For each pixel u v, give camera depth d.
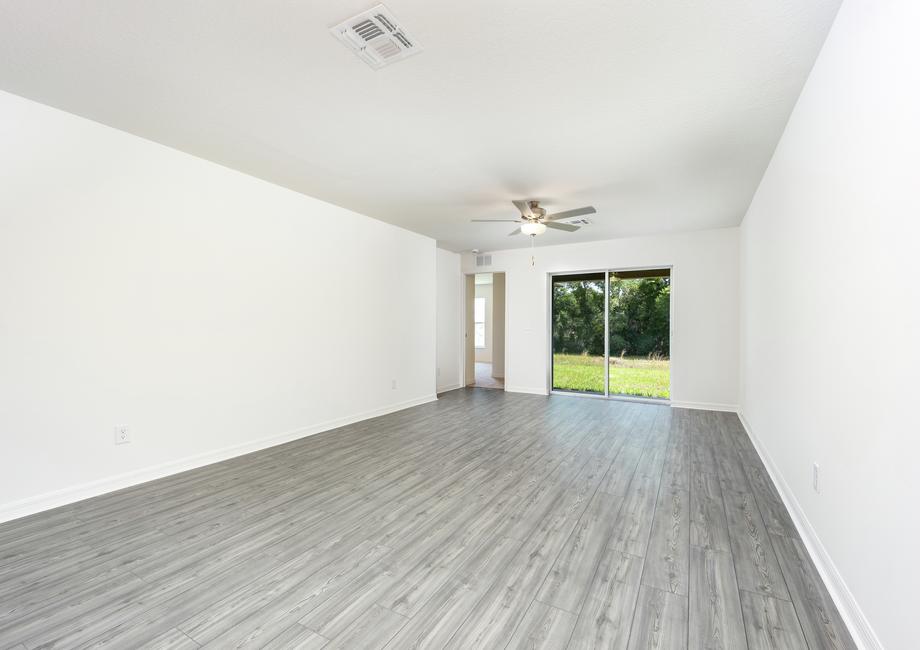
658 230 5.75
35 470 2.54
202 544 2.21
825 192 1.96
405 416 5.29
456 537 2.29
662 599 1.77
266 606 1.72
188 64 2.15
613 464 3.48
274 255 3.97
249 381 3.76
